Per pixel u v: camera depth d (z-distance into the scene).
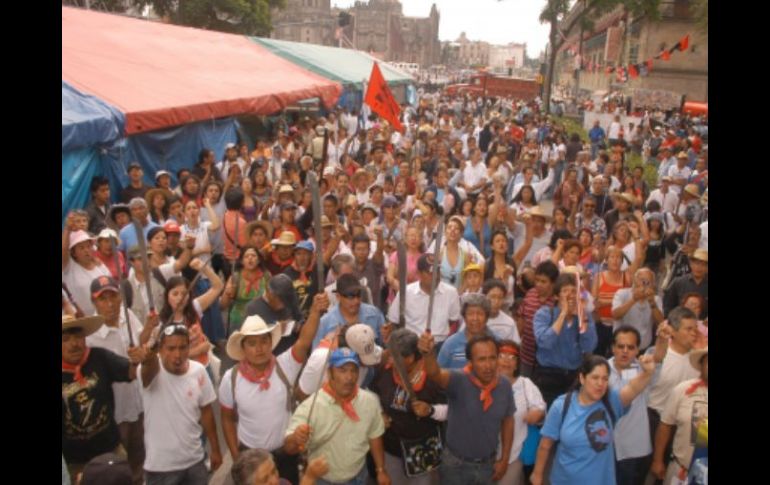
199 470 4.59
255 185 11.22
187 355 4.48
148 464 4.45
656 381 5.12
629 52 45.53
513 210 9.15
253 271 6.90
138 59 14.95
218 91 15.38
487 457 4.57
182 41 19.47
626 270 7.00
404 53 160.12
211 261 8.86
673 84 41.97
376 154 14.55
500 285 6.05
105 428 4.47
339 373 4.24
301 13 120.19
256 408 4.54
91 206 9.16
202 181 11.55
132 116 11.02
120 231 7.80
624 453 4.93
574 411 4.42
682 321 5.02
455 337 5.52
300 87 20.97
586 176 14.16
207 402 4.62
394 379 4.73
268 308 5.95
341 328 4.97
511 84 58.34
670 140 20.64
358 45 148.25
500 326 6.07
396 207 9.14
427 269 6.34
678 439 4.61
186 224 8.83
